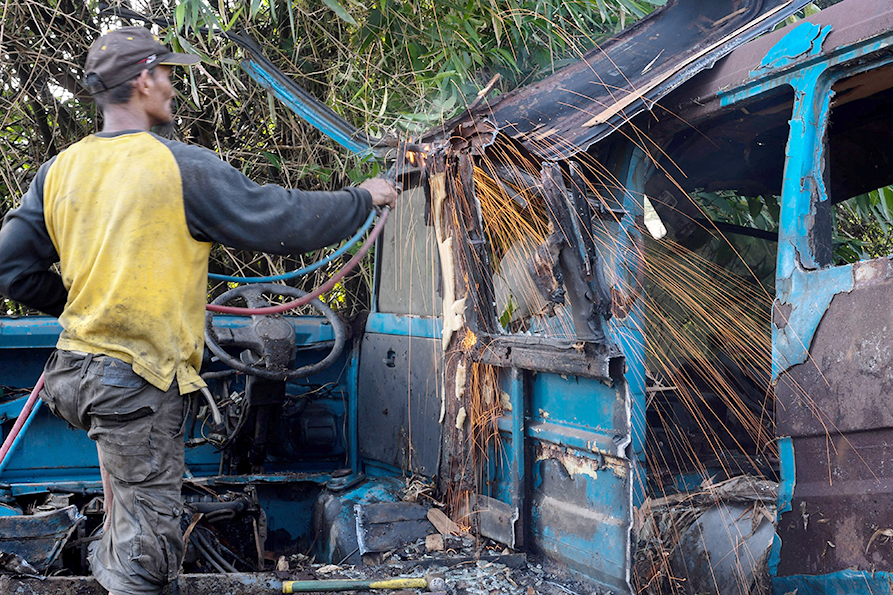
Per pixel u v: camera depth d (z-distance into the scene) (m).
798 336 1.96
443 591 2.35
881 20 1.96
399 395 3.35
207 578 2.35
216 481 3.29
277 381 3.19
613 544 2.25
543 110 2.78
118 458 1.95
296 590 2.35
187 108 4.92
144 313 1.91
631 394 2.39
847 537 1.83
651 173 2.71
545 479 2.59
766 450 3.15
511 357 2.61
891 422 1.73
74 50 4.86
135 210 1.89
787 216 2.06
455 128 2.56
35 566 2.39
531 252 2.55
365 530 2.77
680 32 3.12
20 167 4.98
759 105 2.53
